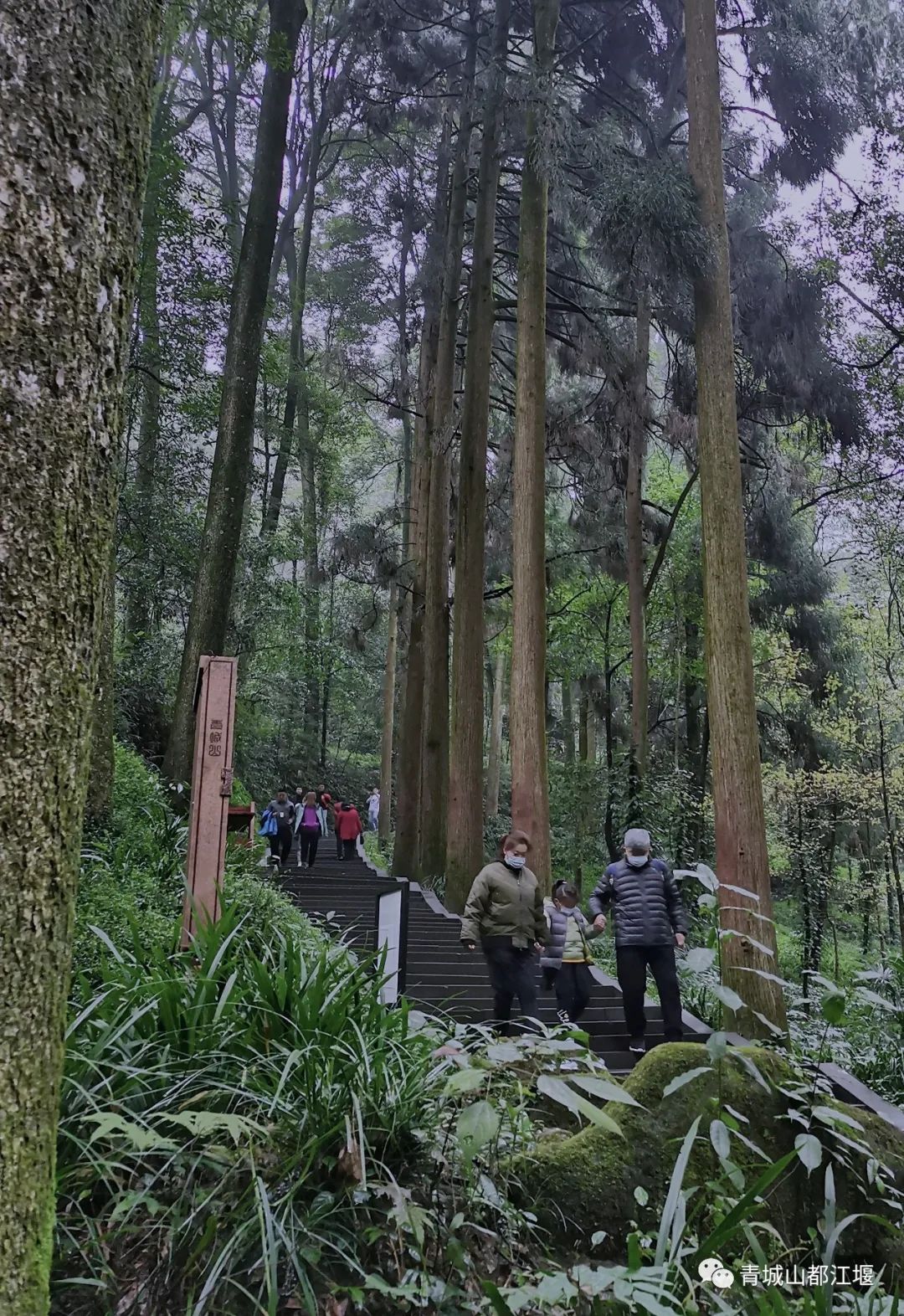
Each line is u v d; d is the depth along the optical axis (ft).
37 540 3.70
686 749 65.92
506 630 69.15
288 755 78.28
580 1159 9.21
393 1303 6.51
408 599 56.54
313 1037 8.04
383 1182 7.07
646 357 48.52
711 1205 8.34
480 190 42.47
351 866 47.42
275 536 57.98
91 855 20.31
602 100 42.57
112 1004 8.14
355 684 85.25
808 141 36.50
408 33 47.16
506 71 35.09
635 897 18.39
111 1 4.25
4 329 3.66
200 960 9.44
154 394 46.52
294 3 35.73
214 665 14.67
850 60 34.88
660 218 26.32
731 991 8.30
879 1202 9.41
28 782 3.61
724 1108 8.71
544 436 34.91
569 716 82.38
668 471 61.57
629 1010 18.31
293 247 78.07
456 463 54.60
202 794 14.16
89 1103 6.70
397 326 69.62
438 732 45.93
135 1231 6.26
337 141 72.54
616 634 67.21
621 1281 5.83
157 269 39.96
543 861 31.40
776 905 64.44
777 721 57.06
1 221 3.68
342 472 84.28
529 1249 8.09
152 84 4.59
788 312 38.58
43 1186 3.70
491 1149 8.30
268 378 56.85
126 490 43.70
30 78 3.83
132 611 48.24
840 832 55.42
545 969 20.26
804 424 44.91
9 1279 3.48
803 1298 7.03
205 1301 5.97
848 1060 19.17
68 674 3.82
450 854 37.52
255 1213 6.28
